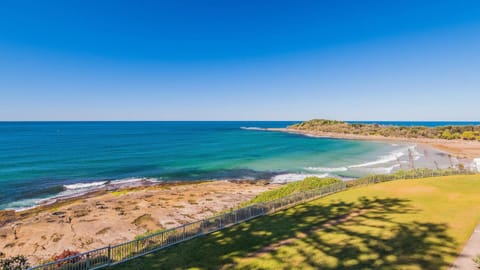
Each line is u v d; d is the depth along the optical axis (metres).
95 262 12.20
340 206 20.06
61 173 45.38
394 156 68.31
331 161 60.66
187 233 15.39
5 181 39.38
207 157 64.88
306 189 25.61
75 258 12.06
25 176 42.56
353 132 143.62
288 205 21.23
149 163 56.03
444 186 25.00
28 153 65.94
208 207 28.56
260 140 112.19
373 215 17.22
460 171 33.38
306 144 96.75
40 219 24.62
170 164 55.47
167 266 11.74
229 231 16.00
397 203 19.91
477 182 26.52
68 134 131.38
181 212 26.91
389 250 11.76
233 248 13.34
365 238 13.29
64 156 62.28
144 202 30.09
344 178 44.34
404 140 110.19
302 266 10.90
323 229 15.11
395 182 28.23
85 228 22.73
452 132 118.81
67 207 28.06
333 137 128.25
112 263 12.11
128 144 90.50
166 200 30.97
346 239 13.35
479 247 11.62
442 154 71.31
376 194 23.09
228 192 34.84
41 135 121.81
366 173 48.12
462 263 10.32
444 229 13.93
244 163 57.44
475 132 110.75
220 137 127.00
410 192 23.20
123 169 49.81
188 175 46.38
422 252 11.38
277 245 13.30
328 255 11.71
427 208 18.16
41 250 19.06
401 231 13.94
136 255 13.00
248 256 12.27
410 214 16.92
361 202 20.81
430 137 116.94
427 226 14.49
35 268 10.23
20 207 28.59
